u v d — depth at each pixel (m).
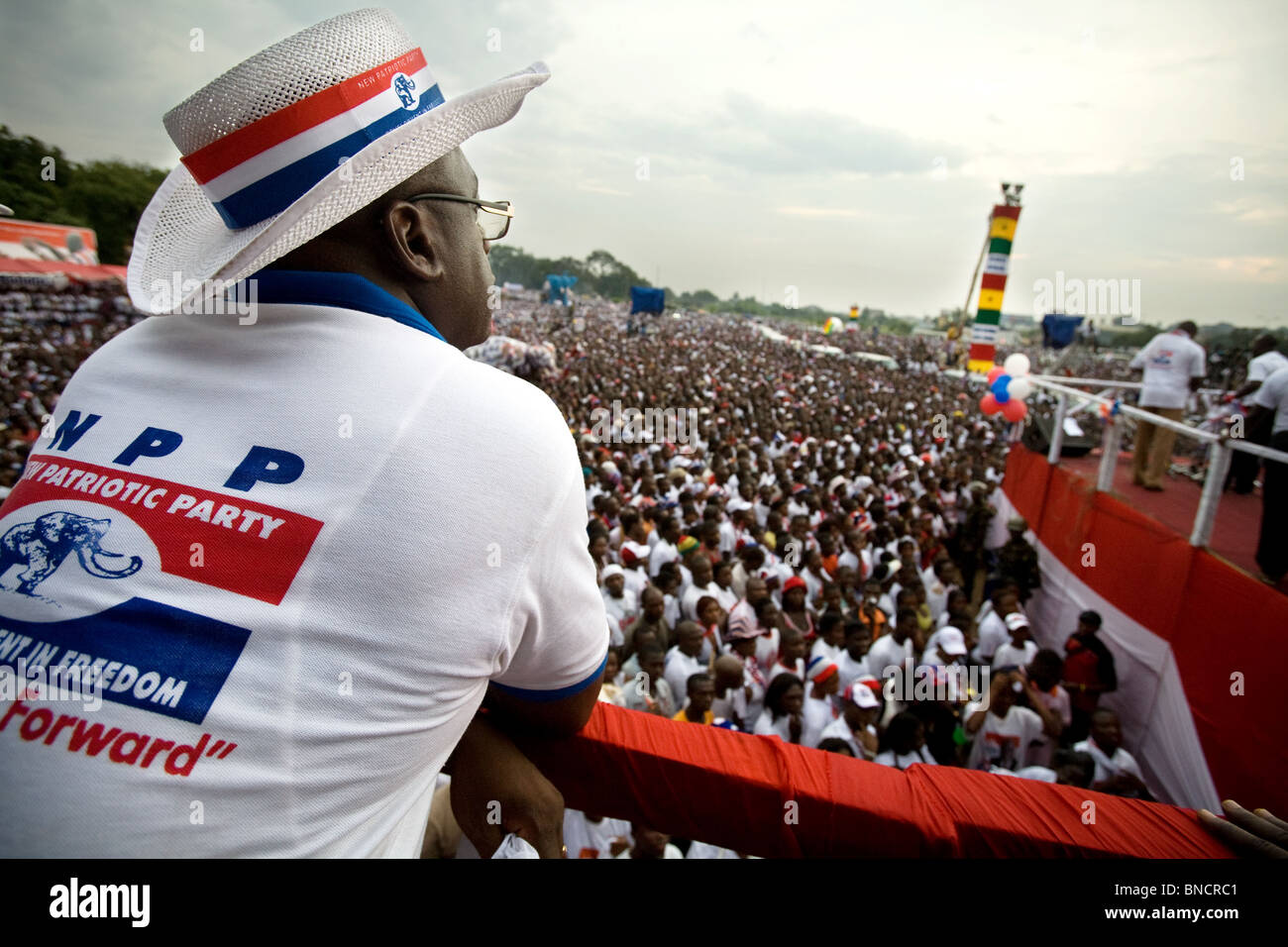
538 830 0.95
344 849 0.73
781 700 5.14
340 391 0.78
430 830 1.36
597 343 34.56
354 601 0.70
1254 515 7.19
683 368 28.03
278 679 0.68
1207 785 5.15
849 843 1.02
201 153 0.88
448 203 0.98
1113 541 6.98
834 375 27.17
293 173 0.85
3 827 0.64
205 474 0.75
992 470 14.34
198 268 0.92
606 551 7.22
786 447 15.32
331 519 0.71
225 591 0.69
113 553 0.72
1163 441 8.08
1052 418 10.90
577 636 0.90
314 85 0.84
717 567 7.18
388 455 0.74
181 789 0.65
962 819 1.00
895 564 8.52
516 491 0.77
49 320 17.94
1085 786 4.64
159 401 0.83
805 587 6.87
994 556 10.98
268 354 0.83
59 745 0.65
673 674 5.64
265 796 0.67
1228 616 5.04
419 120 0.84
